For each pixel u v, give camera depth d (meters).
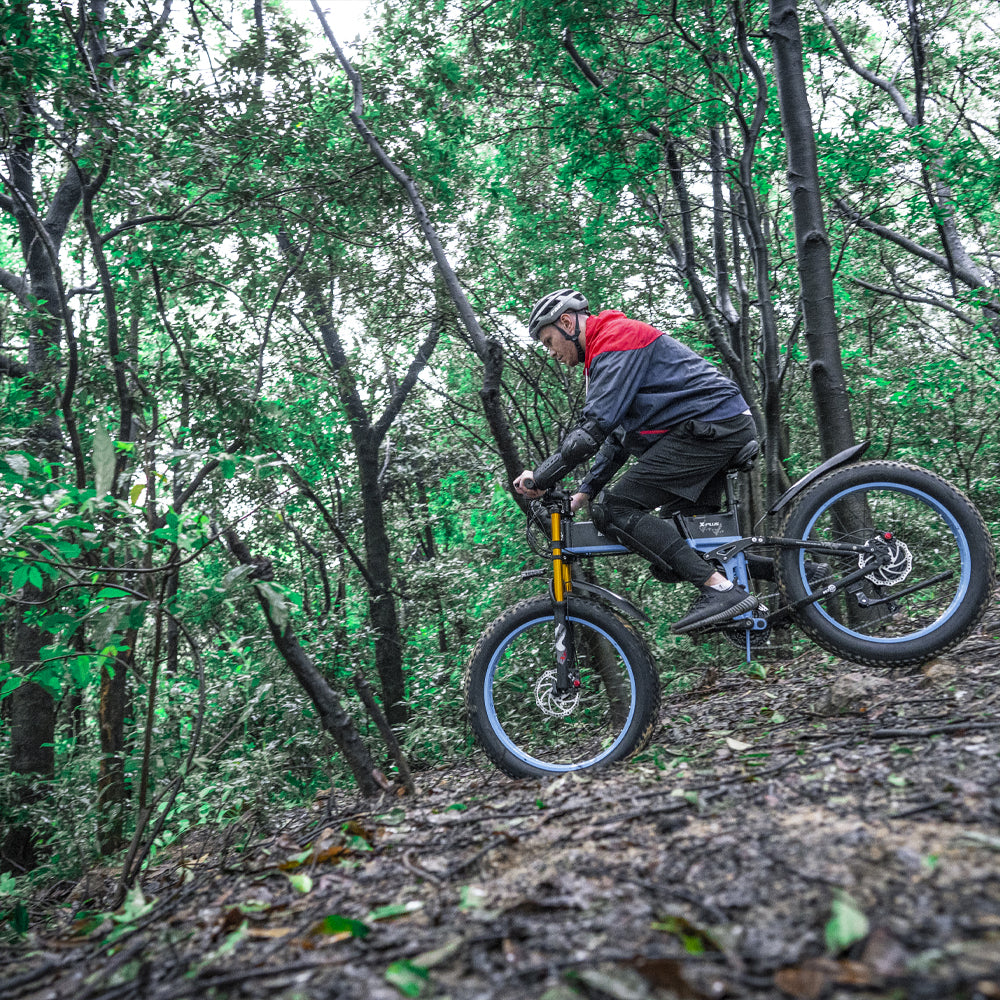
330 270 8.25
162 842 3.44
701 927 1.33
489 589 8.07
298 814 3.64
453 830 2.28
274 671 5.12
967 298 7.98
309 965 1.46
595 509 3.21
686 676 5.34
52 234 7.99
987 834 1.52
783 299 9.06
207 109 6.52
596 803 2.21
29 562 2.65
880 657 3.12
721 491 3.37
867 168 6.91
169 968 1.64
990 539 3.12
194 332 7.20
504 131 9.34
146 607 2.78
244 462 2.82
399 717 9.31
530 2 6.88
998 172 7.30
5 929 2.97
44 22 5.32
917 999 1.05
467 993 1.26
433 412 11.13
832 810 1.82
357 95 6.57
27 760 6.63
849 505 3.50
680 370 3.21
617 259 8.79
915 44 9.11
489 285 8.98
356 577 10.60
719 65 7.11
